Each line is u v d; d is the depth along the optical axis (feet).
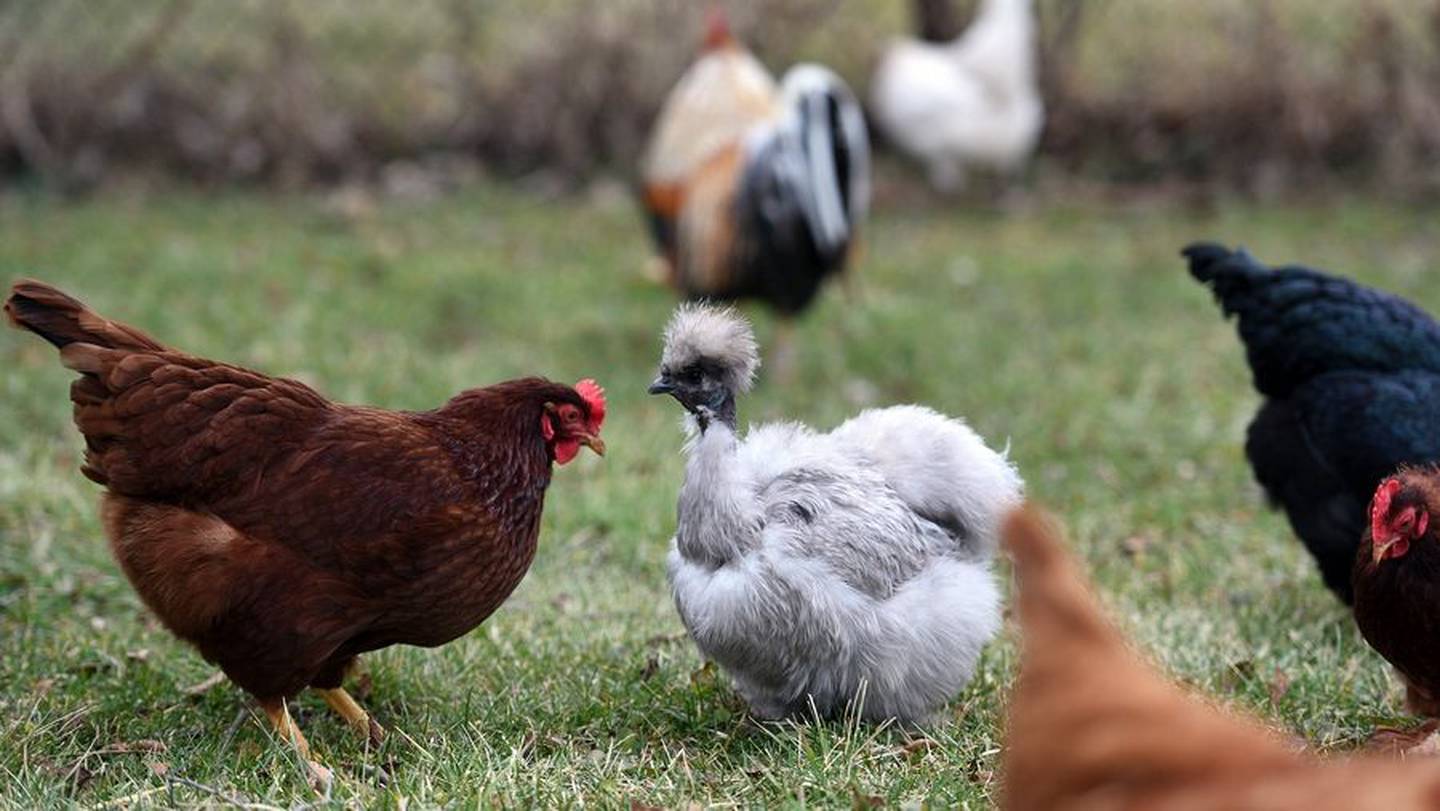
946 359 34.83
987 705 18.48
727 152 33.58
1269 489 22.30
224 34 47.88
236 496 15.92
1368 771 9.75
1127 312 38.37
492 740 17.34
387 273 39.40
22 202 43.55
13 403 30.32
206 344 33.55
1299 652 20.49
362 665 19.43
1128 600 22.54
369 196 45.70
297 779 16.07
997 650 20.61
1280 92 47.26
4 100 44.83
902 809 15.05
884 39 50.49
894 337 36.01
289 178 46.37
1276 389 22.24
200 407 15.94
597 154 47.52
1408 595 17.08
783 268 32.60
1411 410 20.51
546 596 22.77
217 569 15.72
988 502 17.88
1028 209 46.88
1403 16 46.78
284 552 15.81
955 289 40.14
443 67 47.98
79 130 45.32
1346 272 40.04
